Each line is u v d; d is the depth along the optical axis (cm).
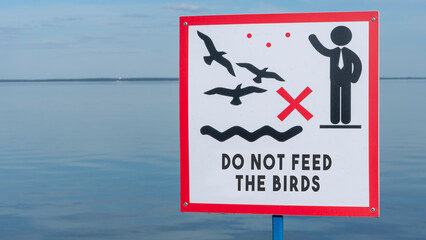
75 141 2100
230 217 866
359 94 231
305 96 234
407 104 3925
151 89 8675
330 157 234
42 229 814
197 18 238
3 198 1055
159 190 1109
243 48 236
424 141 1917
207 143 240
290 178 236
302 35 233
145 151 1775
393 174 1255
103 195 1068
